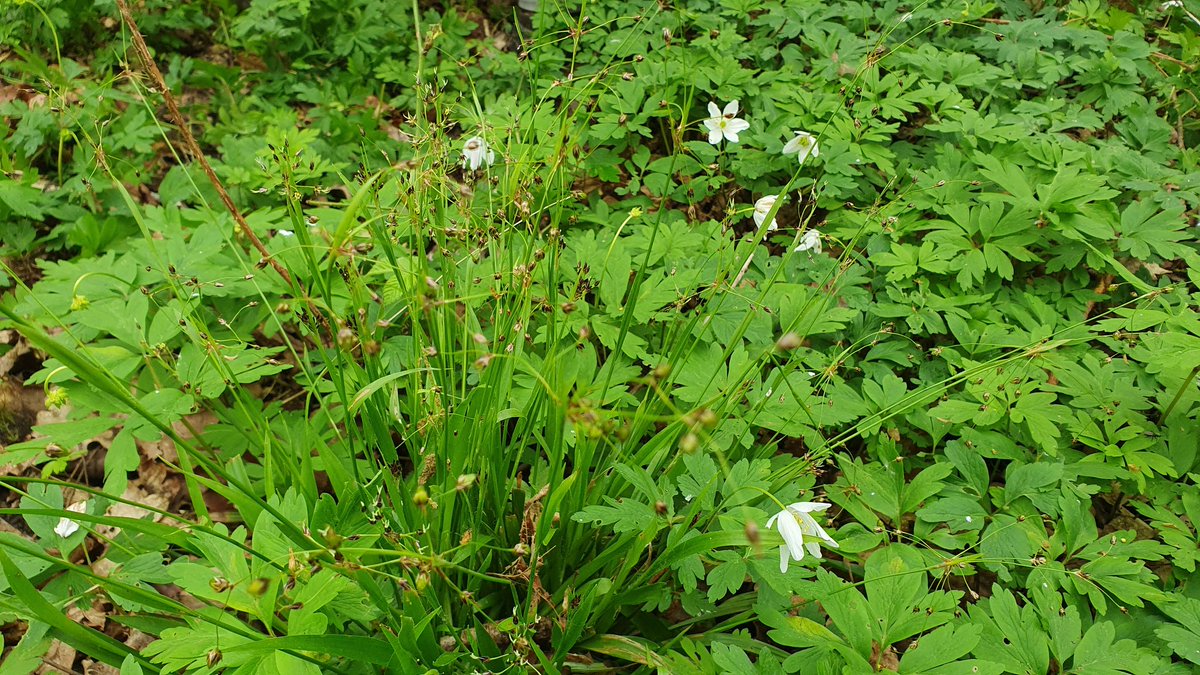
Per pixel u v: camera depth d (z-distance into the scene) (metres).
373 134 4.31
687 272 2.89
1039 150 3.40
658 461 2.32
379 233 2.34
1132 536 2.30
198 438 2.65
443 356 1.95
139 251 3.08
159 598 1.86
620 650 2.16
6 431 3.16
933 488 2.39
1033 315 3.13
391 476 2.04
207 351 2.22
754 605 2.10
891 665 2.28
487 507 2.33
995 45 4.05
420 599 1.94
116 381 1.57
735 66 3.80
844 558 2.52
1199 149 3.91
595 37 4.23
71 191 3.71
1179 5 4.29
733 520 2.05
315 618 1.81
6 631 2.42
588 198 3.90
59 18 4.54
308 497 2.14
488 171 2.33
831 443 2.49
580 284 2.35
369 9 4.85
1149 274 3.27
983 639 2.01
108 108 4.04
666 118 4.17
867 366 2.91
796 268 3.13
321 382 2.81
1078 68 3.87
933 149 3.76
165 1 4.90
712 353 2.71
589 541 2.33
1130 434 2.54
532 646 1.88
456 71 4.51
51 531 2.28
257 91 4.68
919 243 3.42
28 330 1.25
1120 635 2.16
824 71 3.84
